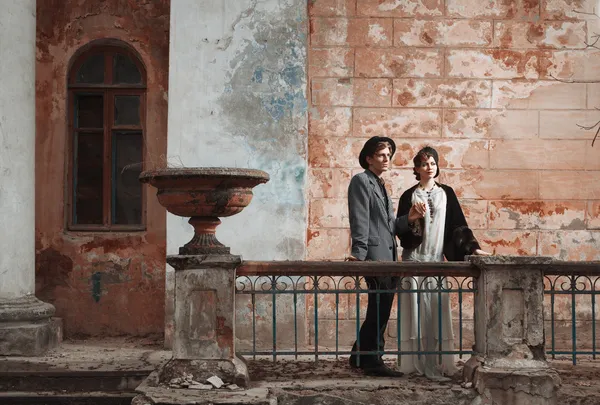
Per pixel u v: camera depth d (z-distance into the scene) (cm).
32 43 805
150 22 901
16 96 782
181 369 592
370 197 641
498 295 602
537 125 851
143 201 913
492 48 849
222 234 817
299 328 815
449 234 655
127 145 920
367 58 846
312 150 844
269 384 603
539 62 852
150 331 898
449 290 620
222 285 597
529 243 848
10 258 774
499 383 585
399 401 587
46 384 681
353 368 668
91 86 911
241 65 824
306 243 834
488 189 849
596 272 628
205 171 580
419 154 654
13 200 777
